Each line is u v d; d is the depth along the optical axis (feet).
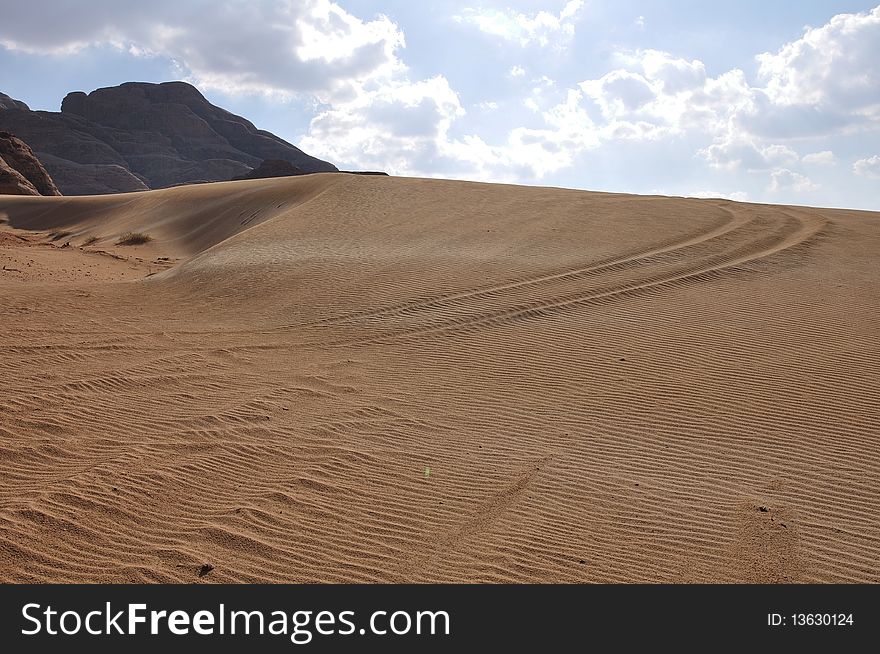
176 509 21.53
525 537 20.97
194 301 57.98
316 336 46.19
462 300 53.42
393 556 19.66
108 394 31.99
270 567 18.74
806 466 26.00
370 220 91.71
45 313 50.88
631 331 44.57
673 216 89.45
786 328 44.14
